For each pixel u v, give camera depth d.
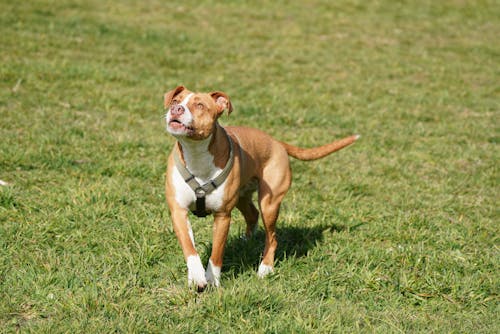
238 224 8.27
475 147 12.41
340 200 9.46
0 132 10.74
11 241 7.18
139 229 7.63
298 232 8.12
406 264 7.31
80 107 12.58
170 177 6.25
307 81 16.73
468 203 9.67
